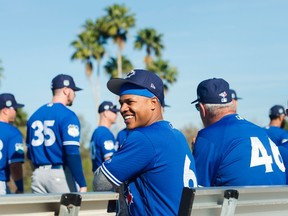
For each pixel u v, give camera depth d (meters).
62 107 11.52
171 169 5.89
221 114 7.38
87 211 5.23
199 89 7.51
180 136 6.14
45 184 11.49
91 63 81.75
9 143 11.90
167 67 80.31
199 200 5.22
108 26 80.75
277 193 5.96
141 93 6.12
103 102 15.14
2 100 12.11
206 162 7.09
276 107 15.98
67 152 11.30
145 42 81.88
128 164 5.83
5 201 4.62
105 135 14.95
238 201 5.52
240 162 7.00
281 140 14.55
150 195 5.89
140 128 6.00
